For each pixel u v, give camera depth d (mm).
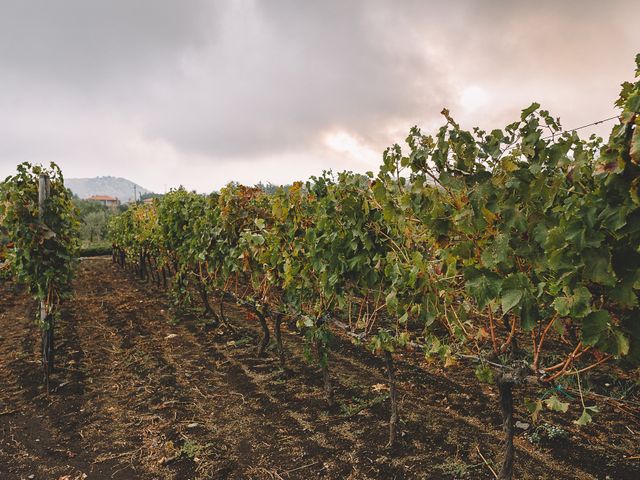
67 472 3641
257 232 6520
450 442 3881
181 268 8578
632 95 1868
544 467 3498
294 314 5293
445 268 3307
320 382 5320
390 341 3758
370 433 4086
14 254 5590
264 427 4297
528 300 2432
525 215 2463
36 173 5801
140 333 7582
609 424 4113
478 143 2555
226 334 7441
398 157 3225
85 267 17688
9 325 8375
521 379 2762
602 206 2016
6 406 4855
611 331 2150
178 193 9961
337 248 4266
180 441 4082
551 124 2408
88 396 5105
